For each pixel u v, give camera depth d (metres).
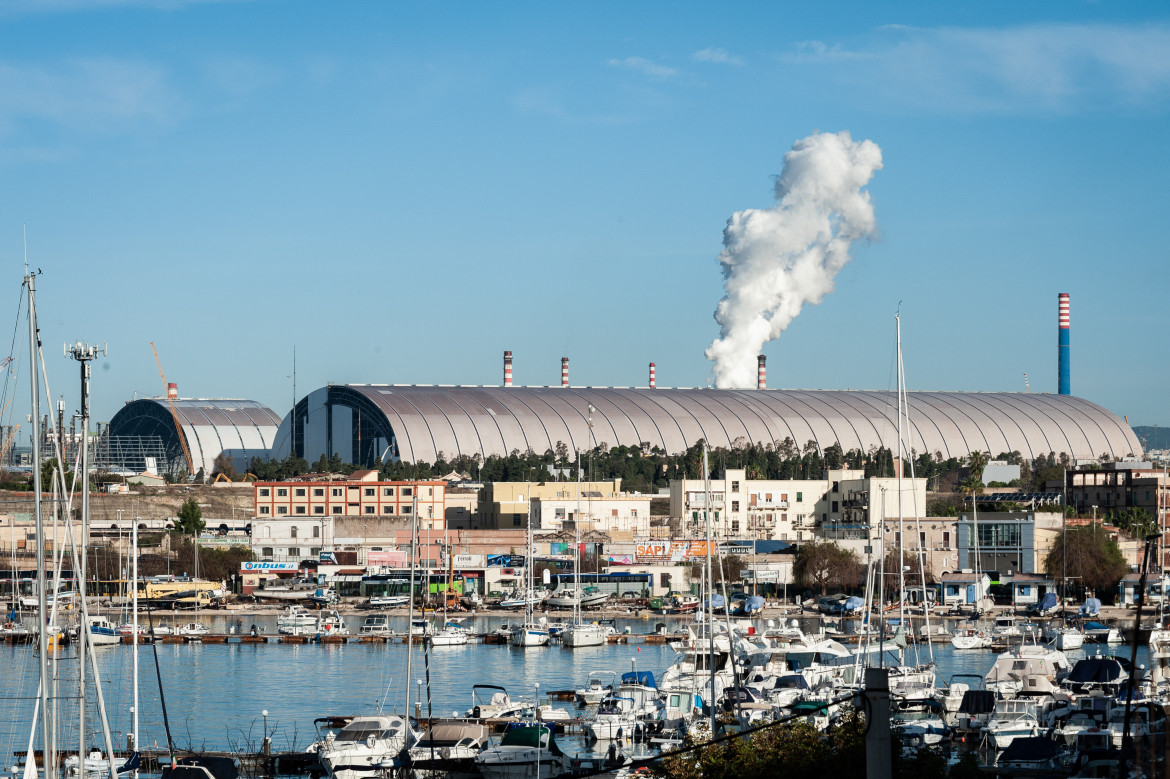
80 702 173.50
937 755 155.38
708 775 157.62
